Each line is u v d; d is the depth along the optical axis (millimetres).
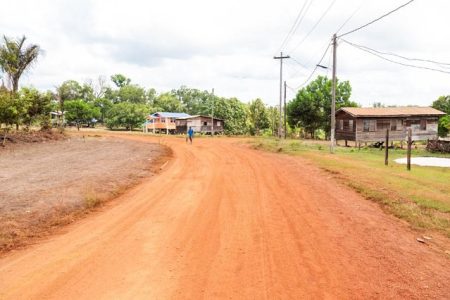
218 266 6570
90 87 110312
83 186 13602
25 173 16875
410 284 5867
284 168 19297
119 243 7859
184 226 9086
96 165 20109
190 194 12992
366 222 9344
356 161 21672
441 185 13570
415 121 40875
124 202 11875
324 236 8234
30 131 39969
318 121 56281
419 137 41125
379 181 14227
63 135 43094
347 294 5504
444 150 31125
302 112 56281
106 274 6262
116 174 16906
